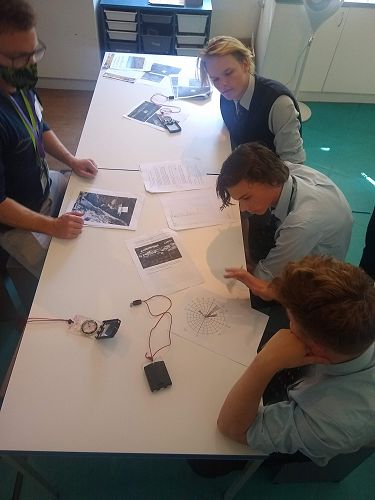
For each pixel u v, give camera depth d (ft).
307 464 4.33
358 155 10.20
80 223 4.58
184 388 3.34
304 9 9.61
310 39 9.71
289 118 5.70
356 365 2.83
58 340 3.59
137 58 7.86
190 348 3.59
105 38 10.98
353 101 12.07
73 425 3.10
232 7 11.62
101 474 4.96
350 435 2.86
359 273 2.65
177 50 11.12
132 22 10.46
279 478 4.84
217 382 3.39
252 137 6.26
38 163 5.31
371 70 11.11
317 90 11.58
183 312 3.86
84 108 10.90
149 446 3.03
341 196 4.62
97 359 3.48
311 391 3.02
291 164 5.20
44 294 3.94
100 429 3.09
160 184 5.29
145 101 6.77
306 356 2.91
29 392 3.26
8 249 4.95
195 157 5.78
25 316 5.94
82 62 10.93
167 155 5.78
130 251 4.41
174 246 4.49
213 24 12.06
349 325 2.45
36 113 5.34
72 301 3.90
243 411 2.96
